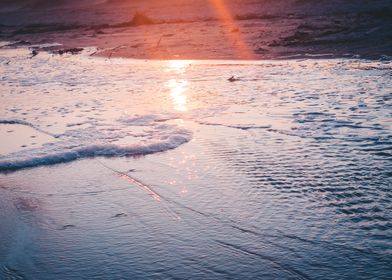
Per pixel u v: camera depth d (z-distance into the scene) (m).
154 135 7.72
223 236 4.39
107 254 4.19
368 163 6.02
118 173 6.13
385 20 25.72
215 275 3.82
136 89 12.48
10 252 4.30
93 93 12.11
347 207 4.84
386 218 4.58
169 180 5.79
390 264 3.85
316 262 3.93
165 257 4.10
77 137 7.77
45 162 6.64
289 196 5.14
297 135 7.43
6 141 7.80
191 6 82.88
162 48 24.16
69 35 38.34
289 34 25.64
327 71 14.10
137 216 4.88
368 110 8.79
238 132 7.74
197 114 9.15
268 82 12.65
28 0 144.50
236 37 26.64
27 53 26.98
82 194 5.52
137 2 110.75
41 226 4.77
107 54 23.59
